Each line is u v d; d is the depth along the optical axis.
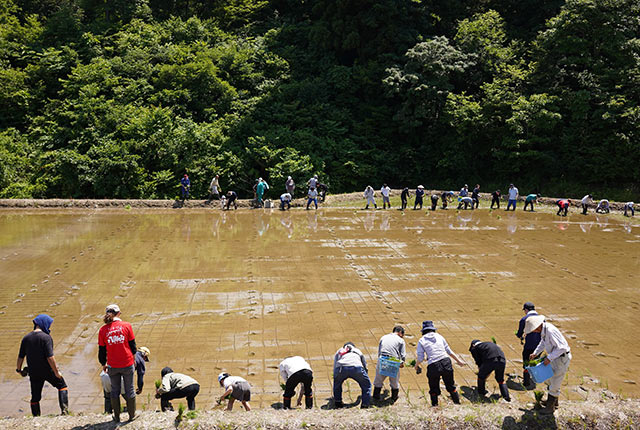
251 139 29.56
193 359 7.25
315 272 11.88
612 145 29.28
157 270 11.87
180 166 27.64
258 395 6.27
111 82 30.94
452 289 10.68
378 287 10.77
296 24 41.75
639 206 23.45
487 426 5.10
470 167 33.50
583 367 7.07
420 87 31.56
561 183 30.75
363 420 5.07
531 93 31.73
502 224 19.25
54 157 26.78
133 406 5.19
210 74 32.62
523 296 10.23
